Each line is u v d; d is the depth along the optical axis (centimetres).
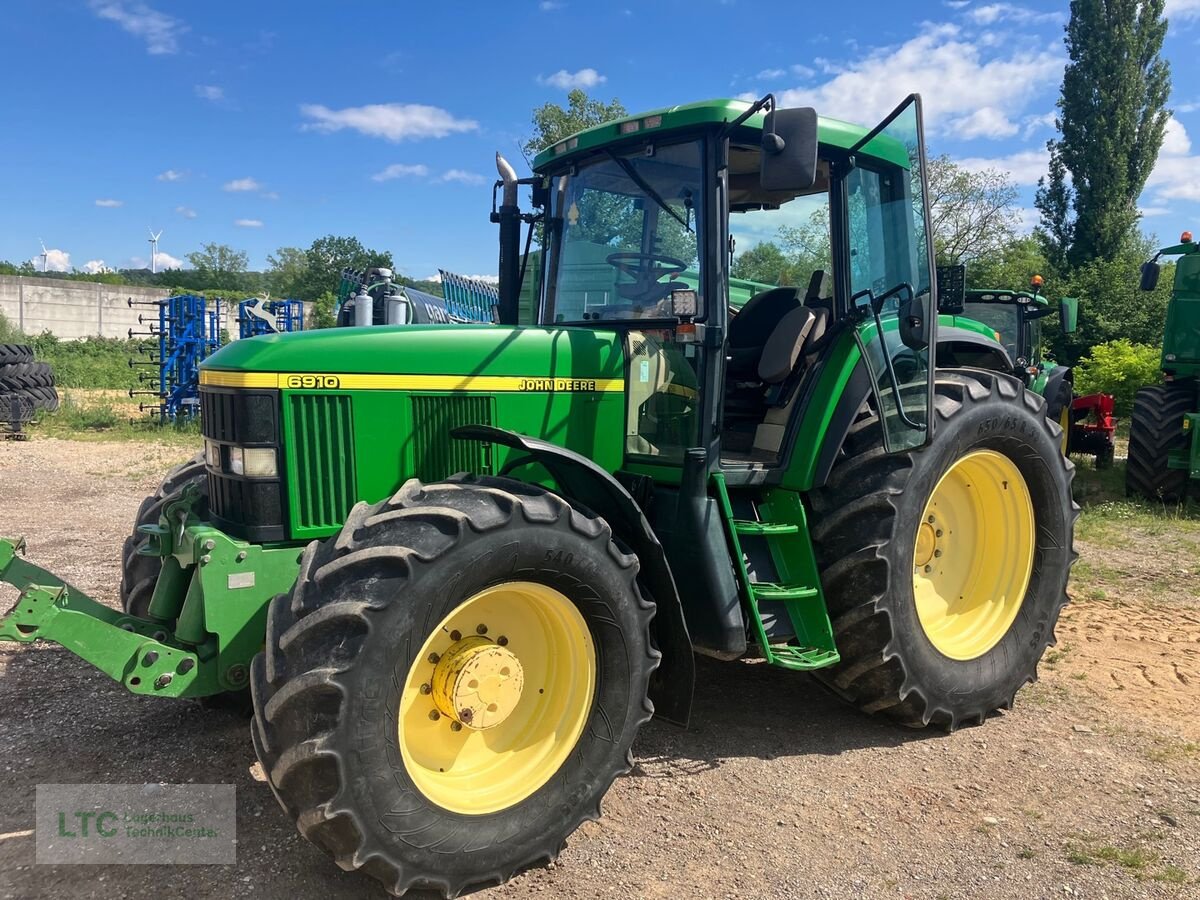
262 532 306
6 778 339
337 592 255
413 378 329
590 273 408
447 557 261
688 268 366
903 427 375
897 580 372
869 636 373
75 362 2508
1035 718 415
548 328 366
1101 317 2088
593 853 302
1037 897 280
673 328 372
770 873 291
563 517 287
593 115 2397
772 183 321
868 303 404
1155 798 340
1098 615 556
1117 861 298
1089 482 1047
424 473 335
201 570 289
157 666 287
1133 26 2464
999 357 503
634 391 380
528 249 447
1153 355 1573
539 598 295
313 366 312
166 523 332
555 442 360
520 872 291
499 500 279
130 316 3478
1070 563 450
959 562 444
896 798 341
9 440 1305
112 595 544
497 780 292
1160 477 898
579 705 304
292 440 309
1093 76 2481
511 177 443
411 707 283
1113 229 2475
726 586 345
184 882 278
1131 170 2525
